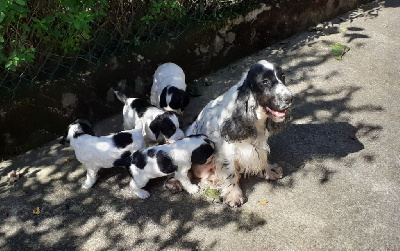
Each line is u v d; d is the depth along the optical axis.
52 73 1.78
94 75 1.85
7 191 1.58
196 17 2.16
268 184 1.57
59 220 1.46
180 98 1.84
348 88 2.05
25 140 1.75
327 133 1.78
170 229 1.42
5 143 1.70
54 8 1.70
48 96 1.74
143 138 1.57
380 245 1.32
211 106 1.52
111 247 1.37
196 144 1.47
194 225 1.43
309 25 2.56
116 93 1.81
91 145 1.51
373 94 2.00
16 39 1.65
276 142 1.75
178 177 1.52
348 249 1.31
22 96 1.68
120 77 1.93
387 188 1.51
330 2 2.57
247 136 1.38
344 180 1.56
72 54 1.85
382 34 2.46
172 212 1.48
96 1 1.77
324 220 1.41
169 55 2.06
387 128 1.79
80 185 1.60
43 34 1.71
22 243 1.39
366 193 1.50
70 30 1.74
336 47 2.33
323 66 2.22
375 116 1.86
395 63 2.21
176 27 2.09
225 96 1.46
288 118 1.43
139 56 1.96
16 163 1.71
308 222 1.40
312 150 1.70
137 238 1.39
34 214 1.48
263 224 1.41
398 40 2.40
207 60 2.20
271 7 2.31
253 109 1.33
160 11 2.02
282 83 1.27
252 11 2.25
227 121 1.38
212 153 1.49
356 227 1.38
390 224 1.38
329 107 1.93
